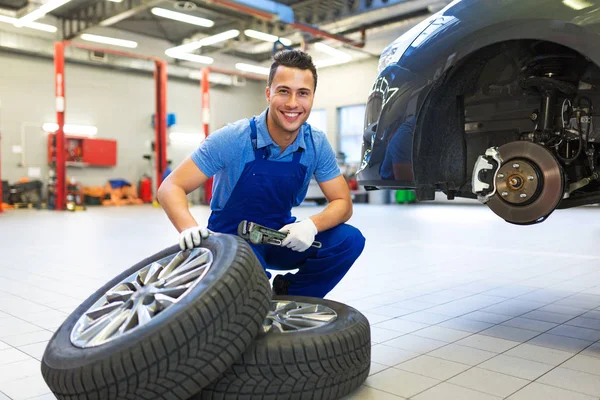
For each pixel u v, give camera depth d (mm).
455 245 4727
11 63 12680
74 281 3102
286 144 1675
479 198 1868
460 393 1382
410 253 4219
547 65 1798
